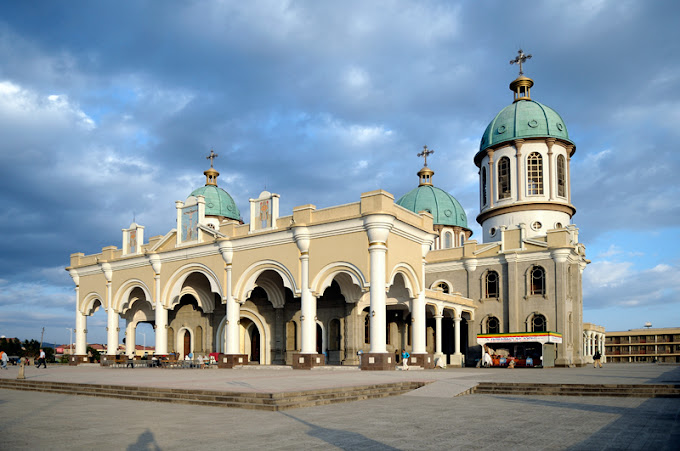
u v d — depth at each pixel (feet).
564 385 62.59
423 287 113.29
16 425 39.58
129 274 145.07
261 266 116.88
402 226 106.52
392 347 141.28
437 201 196.44
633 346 312.09
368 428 37.32
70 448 30.60
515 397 58.95
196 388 58.75
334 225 105.29
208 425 39.09
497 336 136.26
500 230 156.15
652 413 45.27
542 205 160.15
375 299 98.58
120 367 126.93
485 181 174.91
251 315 147.23
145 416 44.39
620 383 64.54
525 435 34.58
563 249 142.92
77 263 161.07
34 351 252.83
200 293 150.92
